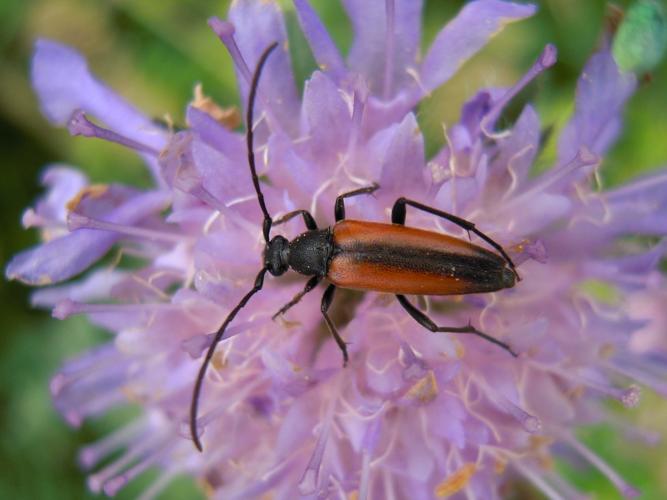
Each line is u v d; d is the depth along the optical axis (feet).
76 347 0.19
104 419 0.18
